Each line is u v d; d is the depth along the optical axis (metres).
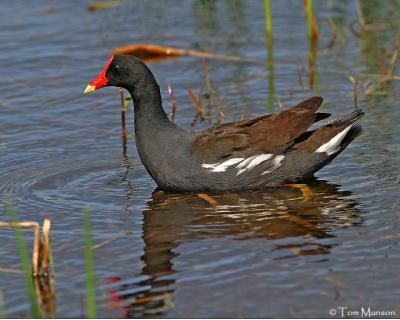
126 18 22.00
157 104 13.16
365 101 16.44
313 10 22.17
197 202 12.48
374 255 10.26
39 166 14.15
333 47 19.72
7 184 13.40
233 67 18.83
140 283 9.85
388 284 9.55
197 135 13.00
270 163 12.86
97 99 17.36
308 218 11.59
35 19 21.92
